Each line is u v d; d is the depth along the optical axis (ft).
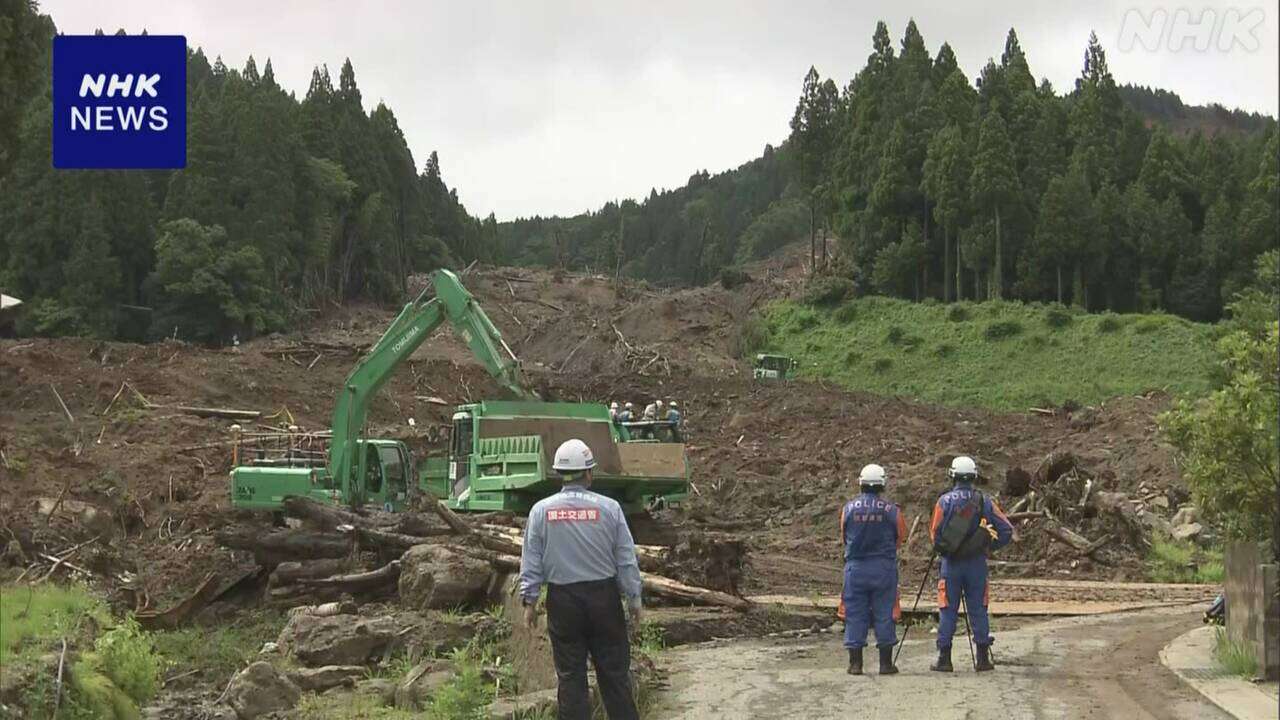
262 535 69.10
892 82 418.31
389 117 515.09
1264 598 35.60
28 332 313.12
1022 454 140.05
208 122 359.05
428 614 51.60
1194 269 358.02
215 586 68.59
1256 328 39.22
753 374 280.72
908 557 94.43
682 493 74.18
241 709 41.06
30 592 43.83
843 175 411.34
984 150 353.51
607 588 30.09
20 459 113.29
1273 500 38.06
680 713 35.06
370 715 38.88
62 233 320.50
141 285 343.46
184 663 53.67
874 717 33.14
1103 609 62.75
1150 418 146.61
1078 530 94.22
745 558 83.61
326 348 217.36
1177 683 36.42
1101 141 417.08
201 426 146.41
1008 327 317.42
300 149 405.18
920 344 322.75
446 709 35.37
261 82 494.18
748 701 36.42
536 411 77.10
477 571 54.70
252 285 343.46
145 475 115.75
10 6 77.00
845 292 357.61
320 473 85.05
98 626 42.65
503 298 402.31
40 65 79.41
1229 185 395.75
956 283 364.99
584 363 326.03
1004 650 46.11
